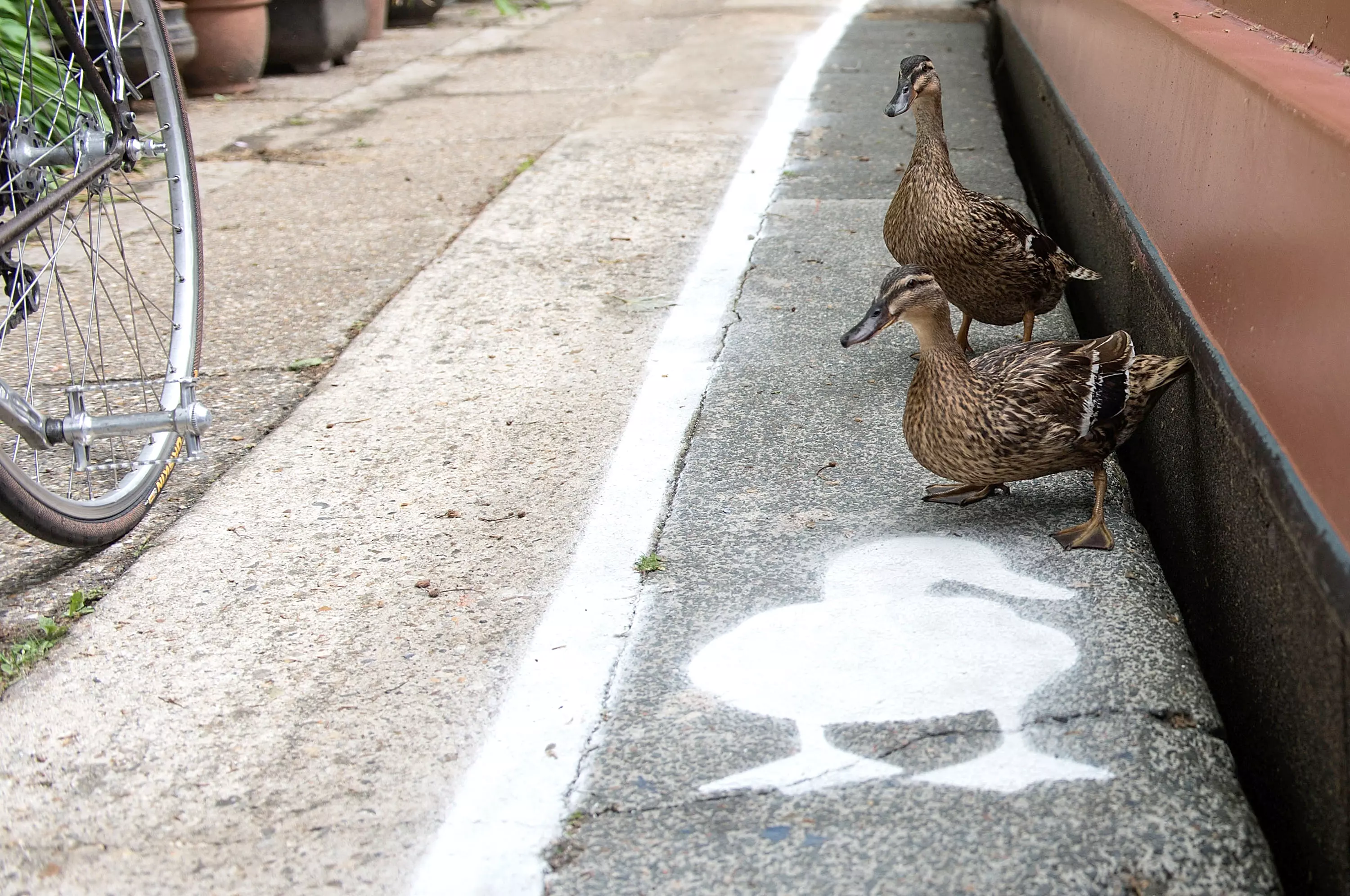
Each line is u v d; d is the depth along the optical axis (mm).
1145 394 2346
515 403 2691
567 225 3375
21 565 2391
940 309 2301
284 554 2377
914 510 2387
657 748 2057
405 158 4211
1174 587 2436
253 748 2090
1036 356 2346
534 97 5070
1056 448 2311
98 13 2510
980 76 4738
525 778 2037
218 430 2697
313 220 3572
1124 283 2795
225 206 3752
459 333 2930
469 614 2252
